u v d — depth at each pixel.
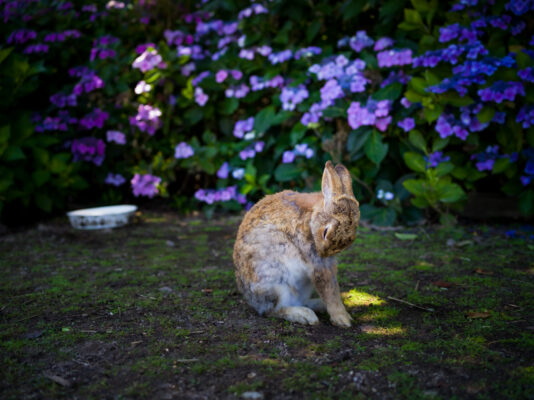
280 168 1.78
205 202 2.02
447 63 1.57
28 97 1.96
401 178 1.66
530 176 1.50
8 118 1.75
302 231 0.87
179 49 1.90
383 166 1.72
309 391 0.66
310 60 1.81
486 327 0.86
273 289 0.91
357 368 0.72
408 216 1.66
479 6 1.58
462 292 1.04
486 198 1.81
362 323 0.90
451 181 1.59
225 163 1.87
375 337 0.83
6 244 1.53
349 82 1.64
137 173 1.95
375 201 1.72
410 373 0.70
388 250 1.39
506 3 1.55
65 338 0.85
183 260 1.35
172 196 2.16
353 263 1.27
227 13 2.07
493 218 1.73
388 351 0.78
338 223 0.78
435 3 1.61
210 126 2.03
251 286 0.93
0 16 1.95
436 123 1.57
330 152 1.68
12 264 1.31
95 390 0.67
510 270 1.17
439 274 1.17
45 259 1.36
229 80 1.89
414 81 1.51
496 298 1.00
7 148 1.64
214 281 1.16
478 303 0.97
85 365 0.75
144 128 1.98
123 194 2.19
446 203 1.60
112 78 1.96
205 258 1.37
